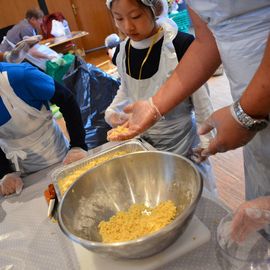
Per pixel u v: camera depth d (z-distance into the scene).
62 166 1.24
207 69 0.92
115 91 1.89
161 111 0.99
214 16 0.71
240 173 2.21
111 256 0.67
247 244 0.66
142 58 1.32
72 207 0.80
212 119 0.71
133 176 0.92
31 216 1.01
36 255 0.84
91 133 1.86
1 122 1.27
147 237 0.62
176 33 1.29
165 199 0.86
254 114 0.62
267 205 0.68
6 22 5.95
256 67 0.71
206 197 0.88
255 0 0.63
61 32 4.59
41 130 1.37
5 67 1.22
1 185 1.20
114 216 0.85
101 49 6.32
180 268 0.69
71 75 1.88
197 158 0.87
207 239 0.72
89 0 6.09
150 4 1.18
